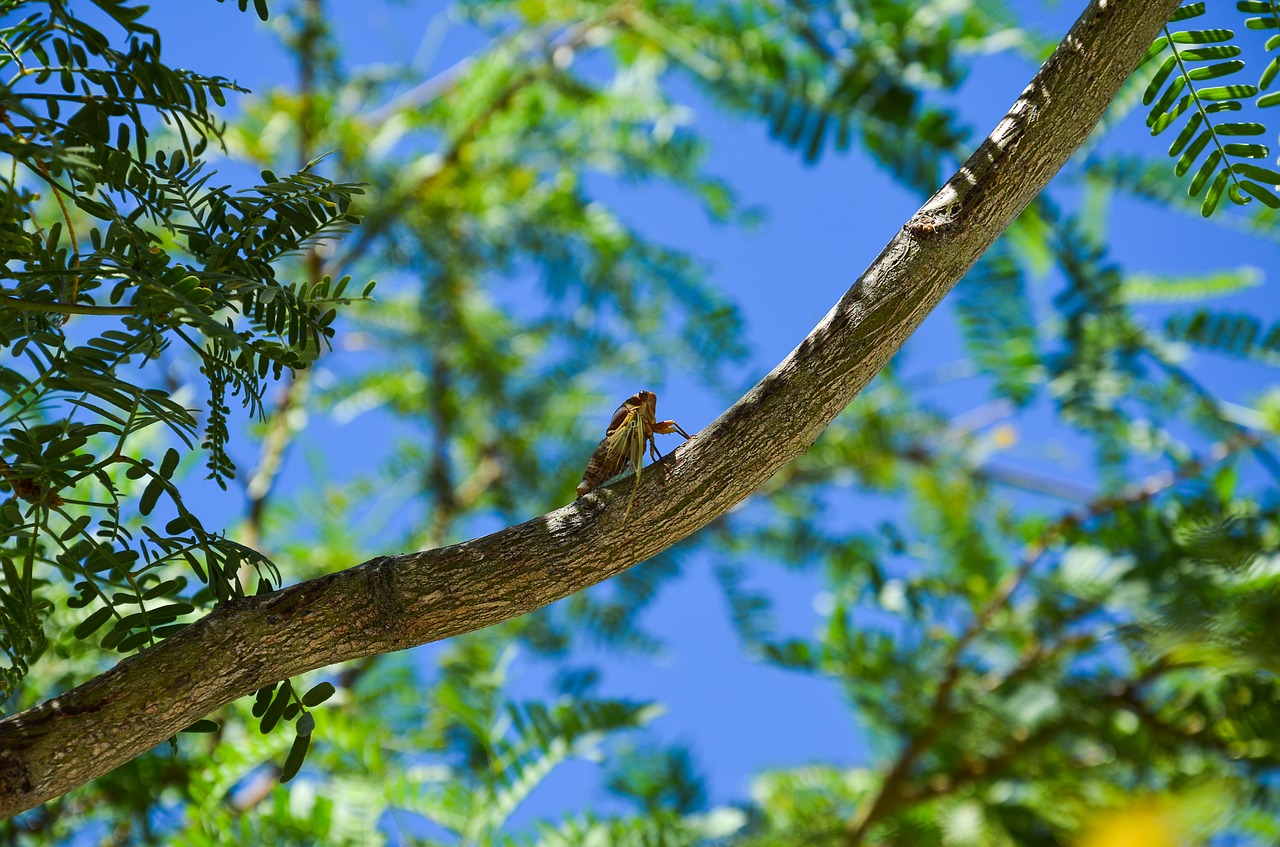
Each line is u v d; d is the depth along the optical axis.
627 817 5.54
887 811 6.41
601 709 5.48
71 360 1.93
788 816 6.86
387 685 6.46
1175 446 6.16
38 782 1.72
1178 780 5.65
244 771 4.79
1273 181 2.22
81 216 5.39
